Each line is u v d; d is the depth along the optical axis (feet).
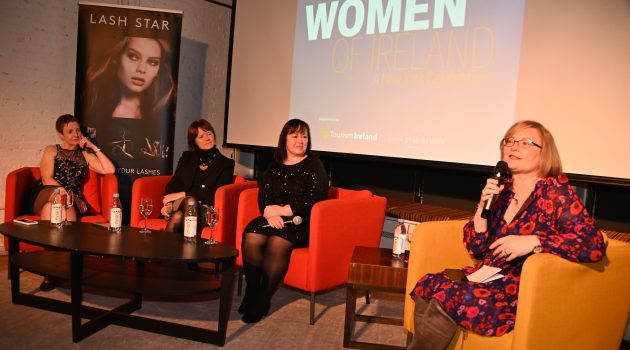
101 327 8.86
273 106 15.99
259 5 16.25
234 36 16.88
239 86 16.81
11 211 11.95
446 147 12.46
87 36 14.35
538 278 6.18
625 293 7.13
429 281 7.11
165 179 13.38
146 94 14.79
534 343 6.28
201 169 12.88
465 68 12.08
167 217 12.43
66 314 9.47
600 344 7.07
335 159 16.10
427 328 6.68
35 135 14.37
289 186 10.70
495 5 11.59
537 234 6.75
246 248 10.02
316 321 9.94
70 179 12.72
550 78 10.78
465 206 13.65
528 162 7.22
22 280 11.34
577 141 10.43
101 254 8.04
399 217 12.82
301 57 15.31
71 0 14.73
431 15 12.67
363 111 14.01
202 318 9.68
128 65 14.61
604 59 10.05
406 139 13.17
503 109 11.50
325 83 14.82
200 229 11.73
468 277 6.95
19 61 13.85
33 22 14.01
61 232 9.37
